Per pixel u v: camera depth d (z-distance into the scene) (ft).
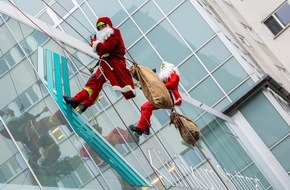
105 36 23.56
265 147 58.59
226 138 54.44
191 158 40.32
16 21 27.66
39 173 20.80
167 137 38.65
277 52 82.48
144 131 28.50
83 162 24.16
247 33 81.15
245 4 85.56
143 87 26.43
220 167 46.44
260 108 59.88
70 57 31.48
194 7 63.41
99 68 24.22
